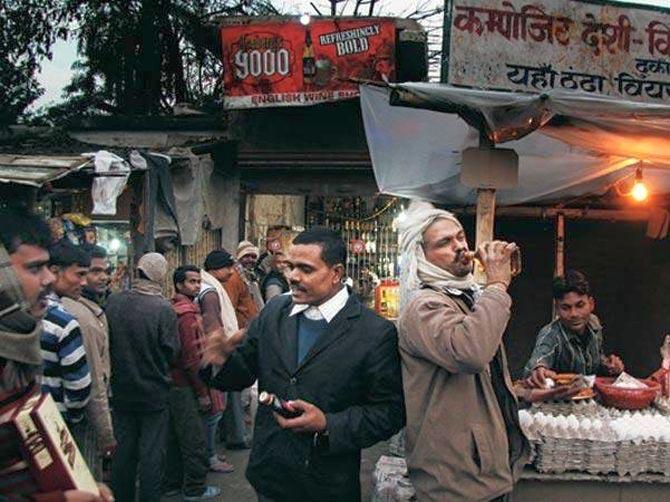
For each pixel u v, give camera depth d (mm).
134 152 7141
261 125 10125
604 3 5738
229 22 9430
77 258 3520
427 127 4977
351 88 9320
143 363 4199
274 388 2564
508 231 7664
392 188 5918
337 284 2607
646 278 7480
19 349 1666
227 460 5734
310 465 2467
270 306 2754
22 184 5234
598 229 7648
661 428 3211
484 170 4039
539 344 3973
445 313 2443
